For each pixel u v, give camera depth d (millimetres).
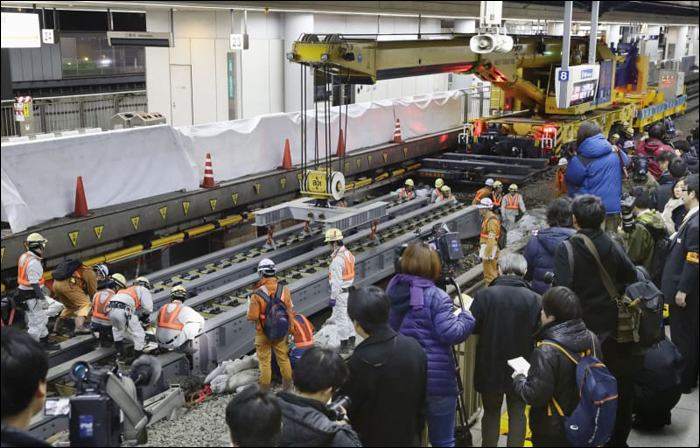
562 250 4664
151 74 20281
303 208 11789
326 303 10602
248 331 8906
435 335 4168
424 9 15000
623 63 25688
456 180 18000
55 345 8492
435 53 13578
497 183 13461
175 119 20188
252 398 2902
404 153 19250
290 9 11430
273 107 20234
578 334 3787
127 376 4000
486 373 4438
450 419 4305
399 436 3760
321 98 19859
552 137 18281
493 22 11594
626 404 4723
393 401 3711
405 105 19844
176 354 8031
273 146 15914
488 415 4547
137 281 8273
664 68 28984
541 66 19359
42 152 11148
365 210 11633
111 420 3467
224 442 6203
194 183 13906
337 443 3176
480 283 10742
